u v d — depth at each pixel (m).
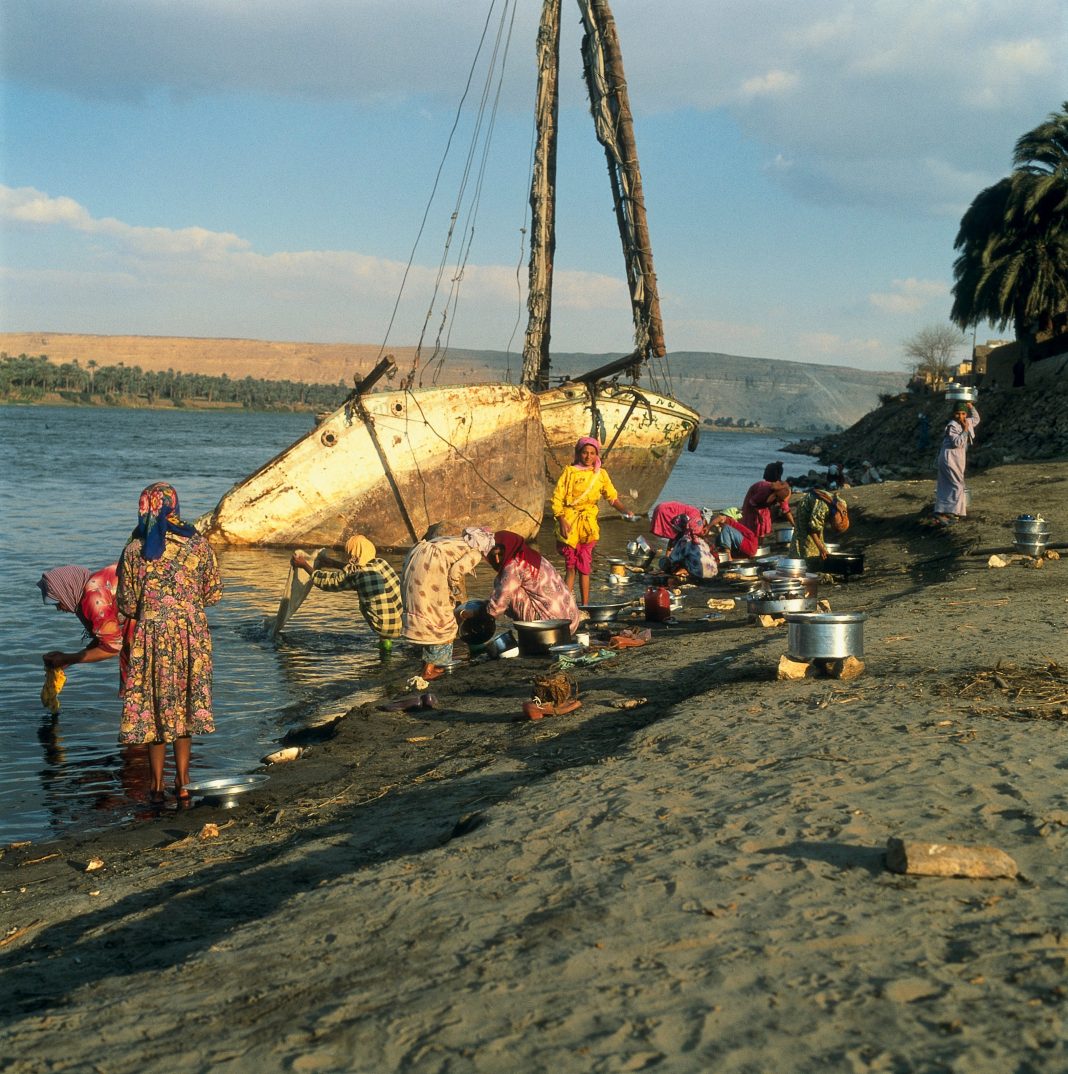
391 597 11.30
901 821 4.27
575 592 15.38
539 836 4.45
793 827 4.28
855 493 25.72
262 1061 2.72
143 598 6.79
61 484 39.84
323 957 3.42
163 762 6.94
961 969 2.98
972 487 23.98
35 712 9.32
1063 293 56.91
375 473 22.22
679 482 46.81
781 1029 2.70
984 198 58.78
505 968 3.16
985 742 5.39
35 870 5.59
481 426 22.80
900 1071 2.48
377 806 5.92
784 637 9.71
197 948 3.88
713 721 6.35
